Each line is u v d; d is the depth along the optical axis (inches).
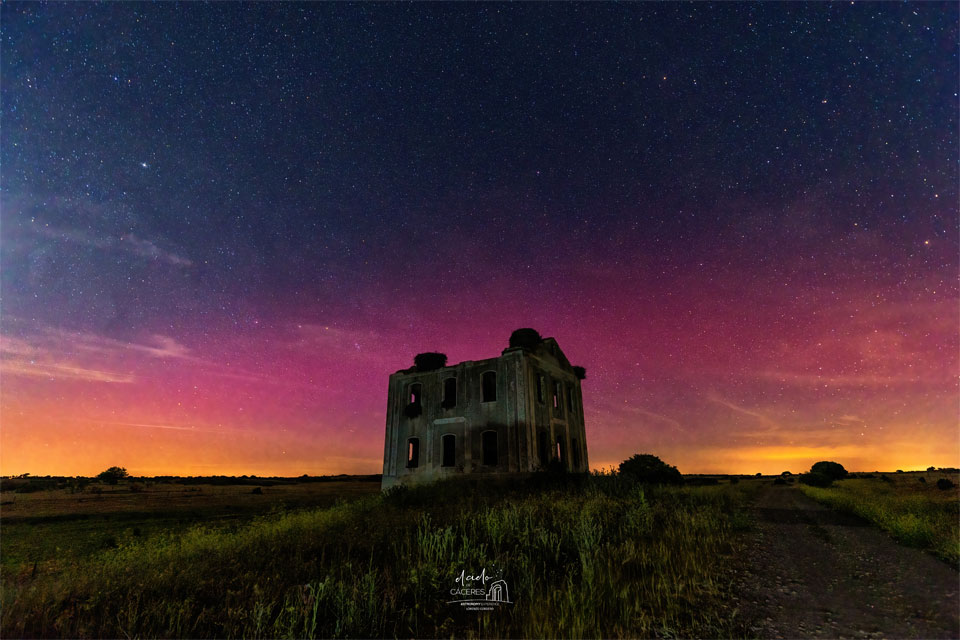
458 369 1150.3
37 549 579.8
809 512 732.0
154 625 242.1
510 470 989.2
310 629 234.7
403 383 1239.5
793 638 217.9
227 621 242.5
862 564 361.4
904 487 1343.5
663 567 325.4
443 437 1122.0
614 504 600.4
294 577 309.0
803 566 358.3
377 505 763.4
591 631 215.3
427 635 230.5
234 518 986.7
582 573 296.2
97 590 286.2
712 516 579.2
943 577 315.9
